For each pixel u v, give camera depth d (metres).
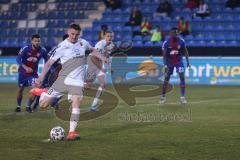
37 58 33.19
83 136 22.94
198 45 69.12
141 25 73.88
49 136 22.80
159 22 77.00
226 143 21.17
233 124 27.25
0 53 71.12
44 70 23.56
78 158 17.95
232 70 63.00
